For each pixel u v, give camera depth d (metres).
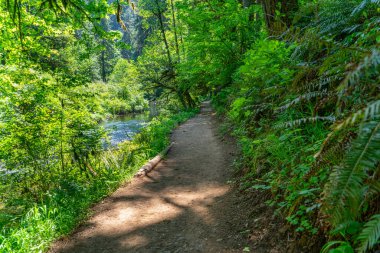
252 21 11.00
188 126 16.28
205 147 10.19
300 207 3.05
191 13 11.60
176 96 27.06
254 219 3.98
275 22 6.16
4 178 7.44
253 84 6.02
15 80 8.02
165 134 13.60
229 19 10.58
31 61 8.41
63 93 8.37
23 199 7.02
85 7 7.61
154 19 28.11
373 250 2.12
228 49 11.10
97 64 46.12
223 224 4.21
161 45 27.64
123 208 5.44
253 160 5.47
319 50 4.21
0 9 7.53
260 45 5.22
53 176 7.82
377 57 1.64
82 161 8.42
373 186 1.74
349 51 2.65
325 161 2.44
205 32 11.37
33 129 7.40
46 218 4.83
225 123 12.27
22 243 4.00
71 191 5.97
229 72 11.30
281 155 4.23
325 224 2.56
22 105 7.88
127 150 11.23
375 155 1.61
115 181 6.93
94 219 5.06
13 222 5.53
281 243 3.18
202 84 21.61
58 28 9.46
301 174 3.34
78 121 8.48
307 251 2.80
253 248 3.38
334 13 4.63
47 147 7.89
